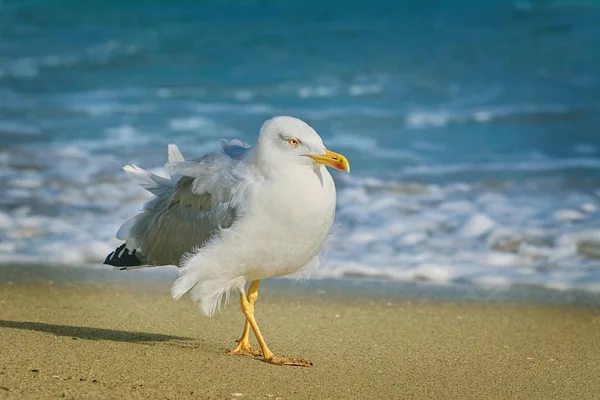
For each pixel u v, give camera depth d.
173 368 8.44
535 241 14.52
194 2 35.84
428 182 17.98
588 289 12.59
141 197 16.72
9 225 14.92
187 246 9.13
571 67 27.41
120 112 23.70
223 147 9.73
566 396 8.25
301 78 27.14
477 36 30.47
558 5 32.28
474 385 8.47
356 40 30.78
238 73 27.86
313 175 8.66
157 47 30.84
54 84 27.00
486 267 13.48
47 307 10.94
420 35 30.88
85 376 8.01
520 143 21.14
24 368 8.15
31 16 35.31
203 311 9.08
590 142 21.27
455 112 23.72
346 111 23.73
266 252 8.67
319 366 8.88
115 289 11.98
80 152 19.77
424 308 11.58
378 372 8.77
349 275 13.14
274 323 10.65
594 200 16.77
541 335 10.52
